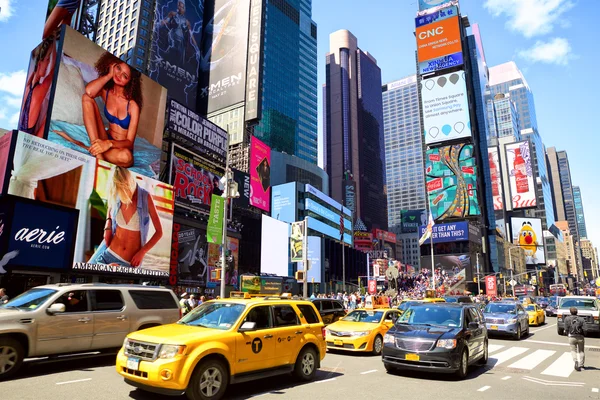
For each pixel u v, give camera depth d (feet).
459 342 32.35
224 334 24.30
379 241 521.65
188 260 139.64
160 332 24.00
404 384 29.68
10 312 28.73
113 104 119.14
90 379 28.04
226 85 338.75
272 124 426.10
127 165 120.26
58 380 27.50
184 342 22.03
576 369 37.04
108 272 91.20
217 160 174.50
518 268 526.98
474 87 479.41
